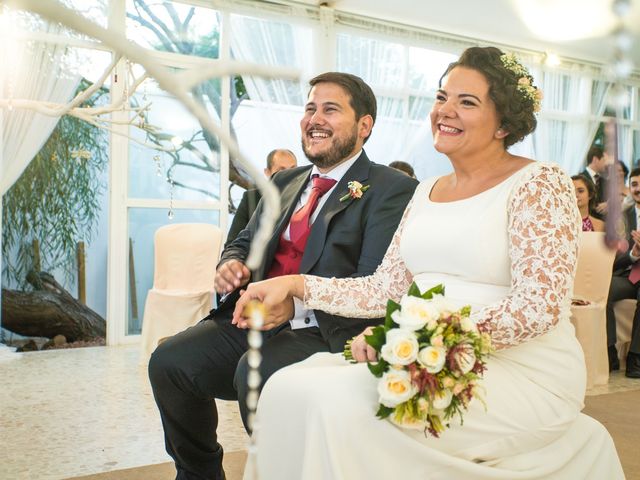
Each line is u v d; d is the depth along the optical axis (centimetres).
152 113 571
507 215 151
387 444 129
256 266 64
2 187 541
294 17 638
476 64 158
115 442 301
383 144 700
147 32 584
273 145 644
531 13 665
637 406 371
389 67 696
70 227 631
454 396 126
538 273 140
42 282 623
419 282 162
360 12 668
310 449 126
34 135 542
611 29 97
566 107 820
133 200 567
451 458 128
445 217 159
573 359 149
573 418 145
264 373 181
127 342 569
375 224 205
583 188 493
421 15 676
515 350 146
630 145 852
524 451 139
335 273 205
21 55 523
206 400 210
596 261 432
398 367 125
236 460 273
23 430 318
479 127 158
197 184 595
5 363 481
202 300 474
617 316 500
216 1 602
